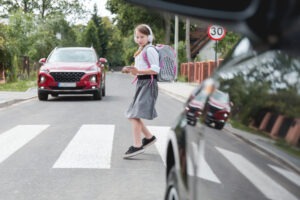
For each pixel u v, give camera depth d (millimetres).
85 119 13031
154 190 5883
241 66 2211
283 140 1732
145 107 7613
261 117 1925
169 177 3516
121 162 7512
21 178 6461
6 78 34438
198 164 2609
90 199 5496
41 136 10023
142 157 7910
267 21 1303
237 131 2139
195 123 2777
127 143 9203
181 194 2982
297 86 1698
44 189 5914
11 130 10906
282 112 1762
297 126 1653
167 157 3672
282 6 1282
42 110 15625
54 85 19469
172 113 15055
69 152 8227
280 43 1337
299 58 1749
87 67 19859
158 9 1404
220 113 2367
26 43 53906
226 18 1333
